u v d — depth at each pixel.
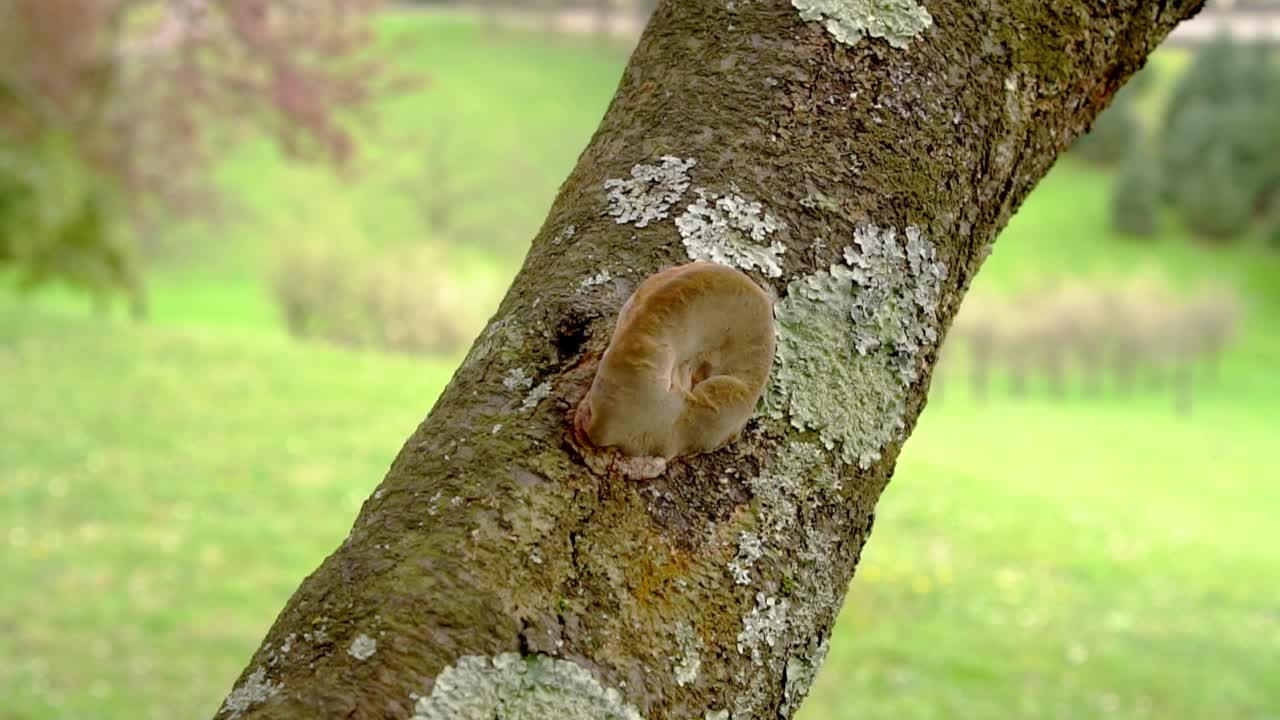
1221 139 25.91
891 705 5.50
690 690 0.74
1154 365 17.02
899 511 9.13
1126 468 11.27
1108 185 28.52
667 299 0.74
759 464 0.81
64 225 12.51
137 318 16.33
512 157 22.05
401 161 21.75
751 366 0.77
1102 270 23.06
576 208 0.89
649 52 0.97
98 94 11.27
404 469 0.78
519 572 0.72
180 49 10.66
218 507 7.98
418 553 0.72
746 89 0.90
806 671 0.82
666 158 0.88
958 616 6.82
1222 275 23.53
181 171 13.17
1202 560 8.16
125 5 11.26
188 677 5.31
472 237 20.81
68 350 12.75
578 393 0.78
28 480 8.23
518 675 0.69
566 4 27.86
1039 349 16.38
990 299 16.95
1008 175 0.95
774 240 0.85
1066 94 0.98
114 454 9.06
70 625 5.81
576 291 0.83
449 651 0.69
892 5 0.93
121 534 7.28
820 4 0.93
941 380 16.88
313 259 16.05
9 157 11.47
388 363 14.03
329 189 21.67
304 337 16.16
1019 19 0.95
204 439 9.72
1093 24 0.98
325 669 0.69
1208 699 5.70
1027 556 8.10
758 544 0.79
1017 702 5.58
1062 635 6.56
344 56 10.96
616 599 0.73
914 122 0.90
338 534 7.56
